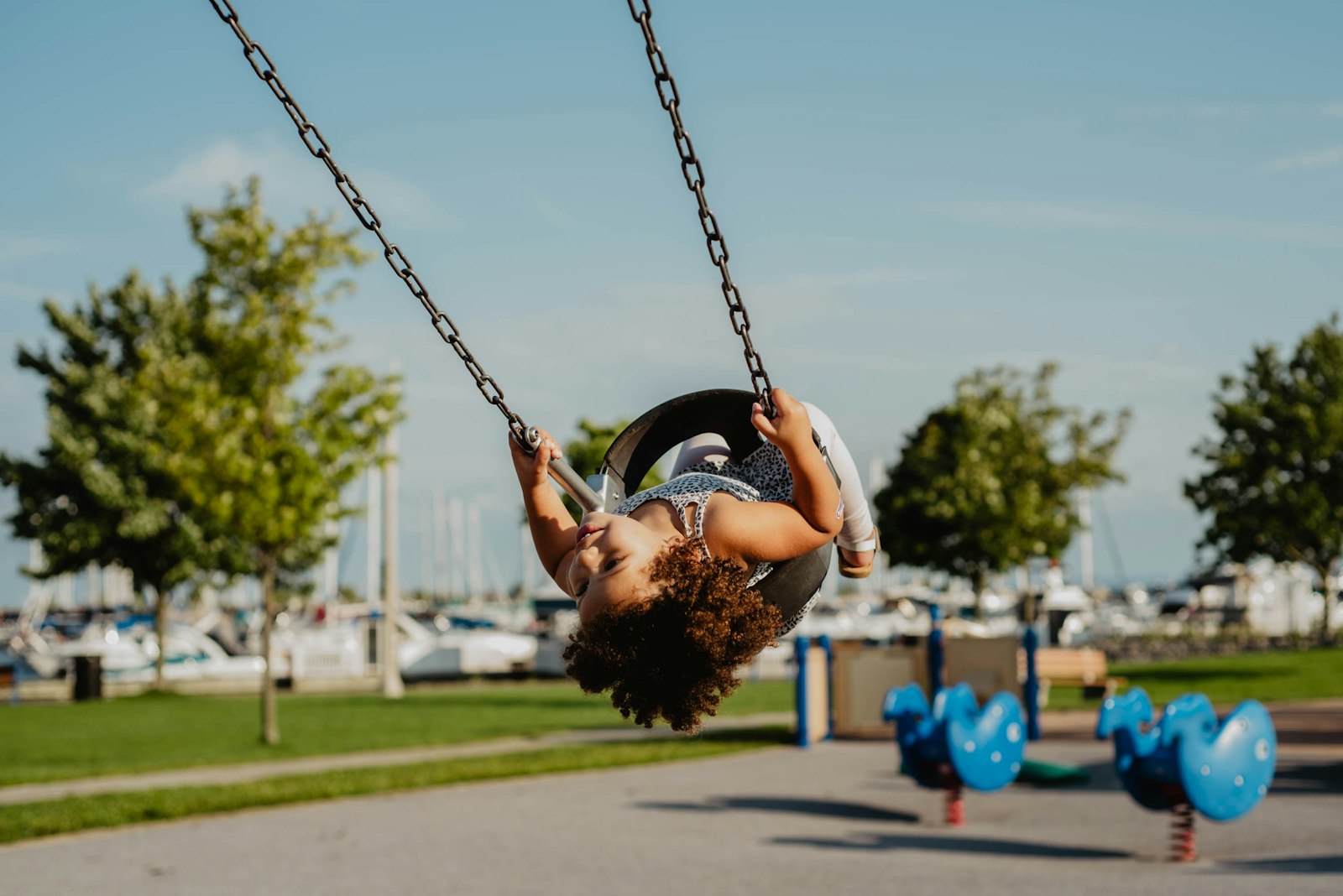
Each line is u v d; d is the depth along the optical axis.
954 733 11.12
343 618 58.25
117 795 13.22
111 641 38.69
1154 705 23.30
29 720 25.83
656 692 3.24
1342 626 54.81
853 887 8.63
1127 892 8.35
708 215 3.57
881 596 82.56
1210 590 56.97
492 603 101.25
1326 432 38.50
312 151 3.59
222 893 8.74
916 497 37.78
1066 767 14.12
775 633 3.39
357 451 21.56
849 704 19.91
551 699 31.00
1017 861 9.59
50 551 37.16
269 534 20.14
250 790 13.45
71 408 37.38
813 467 3.33
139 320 38.41
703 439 3.85
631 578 3.19
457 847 10.41
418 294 3.67
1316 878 8.64
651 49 3.47
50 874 9.49
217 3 3.38
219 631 42.91
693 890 8.59
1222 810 9.48
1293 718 19.92
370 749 18.42
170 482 36.22
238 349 21.09
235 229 21.41
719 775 15.02
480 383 3.67
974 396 38.94
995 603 59.72
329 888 8.88
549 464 3.64
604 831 11.07
